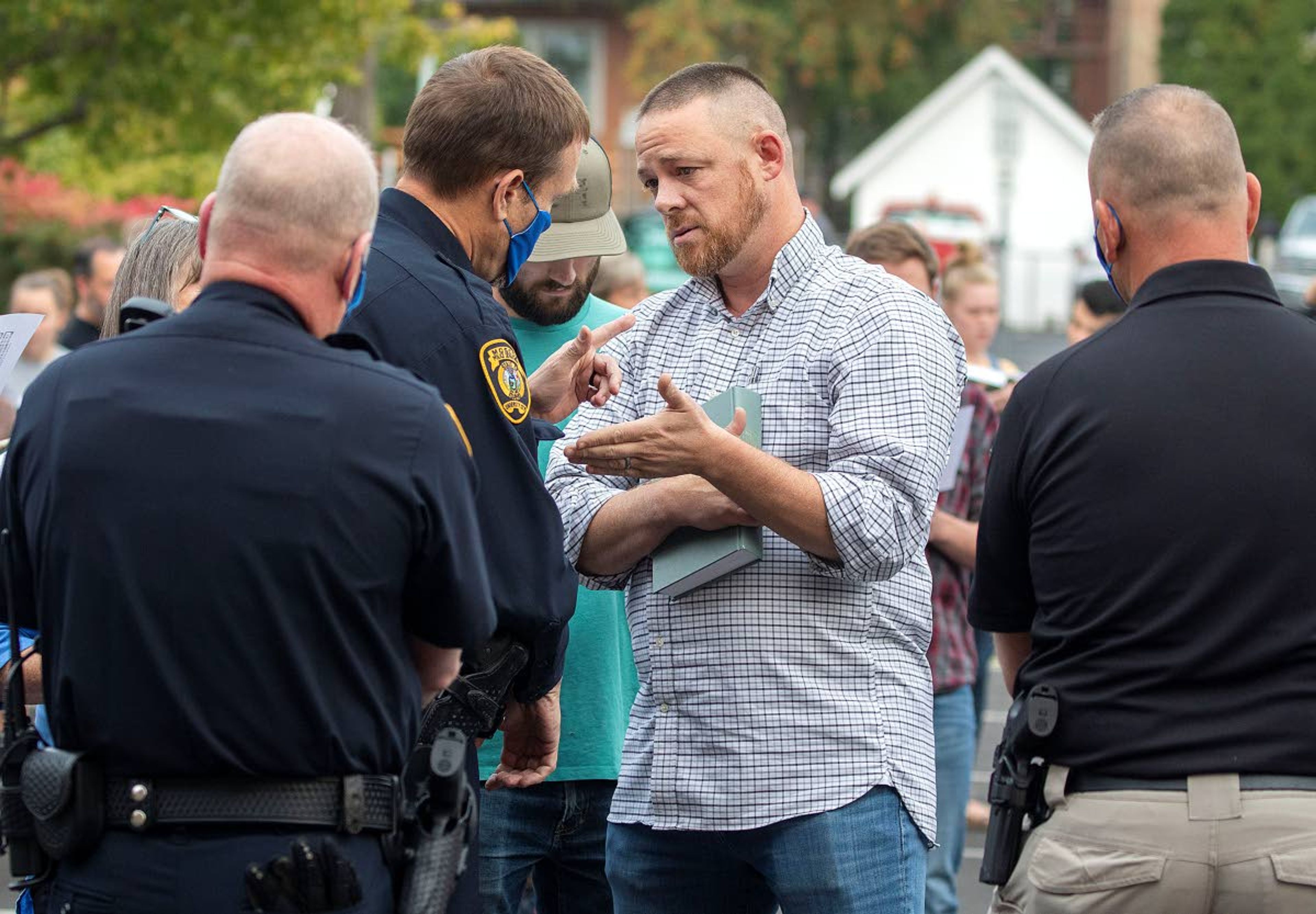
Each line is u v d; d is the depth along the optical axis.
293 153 8.55
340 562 8.27
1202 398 9.19
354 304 9.29
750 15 133.00
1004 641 10.53
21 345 10.66
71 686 8.30
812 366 10.70
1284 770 8.91
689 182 10.80
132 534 8.20
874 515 10.05
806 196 130.38
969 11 142.25
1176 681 9.08
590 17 135.38
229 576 8.17
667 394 9.91
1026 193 116.50
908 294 10.74
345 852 8.34
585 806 12.88
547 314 13.38
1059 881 9.24
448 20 62.25
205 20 42.59
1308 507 8.98
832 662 10.53
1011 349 88.19
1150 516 9.12
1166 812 9.00
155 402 8.33
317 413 8.34
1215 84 141.12
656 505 10.58
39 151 64.81
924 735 10.93
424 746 9.52
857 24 135.62
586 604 12.80
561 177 10.69
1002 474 9.92
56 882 8.49
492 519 10.00
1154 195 9.58
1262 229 94.56
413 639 8.99
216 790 8.24
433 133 10.36
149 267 10.70
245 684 8.20
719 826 10.54
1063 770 9.41
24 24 42.47
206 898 8.16
